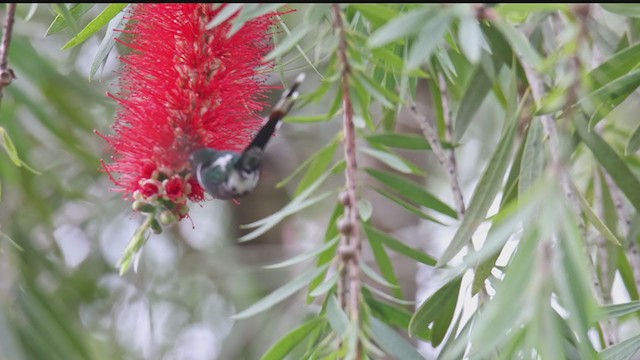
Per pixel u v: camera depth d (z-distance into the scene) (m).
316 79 5.27
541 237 1.83
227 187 2.65
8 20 2.50
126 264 2.65
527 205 1.87
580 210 3.04
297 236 6.05
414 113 3.34
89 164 4.60
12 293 4.16
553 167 1.90
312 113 5.62
